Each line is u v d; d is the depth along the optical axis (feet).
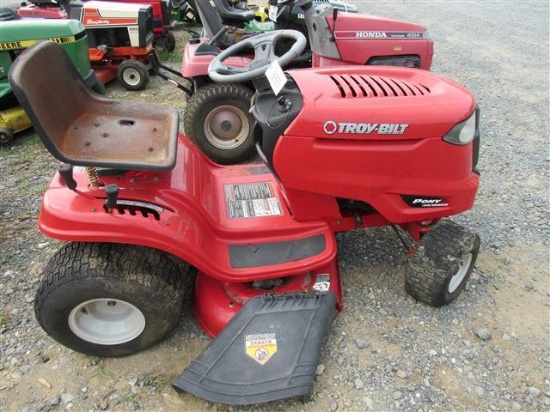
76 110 6.68
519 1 36.24
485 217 10.35
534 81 19.24
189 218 6.53
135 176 6.36
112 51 18.19
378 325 7.47
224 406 6.22
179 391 6.32
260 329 6.51
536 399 6.40
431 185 6.92
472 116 6.68
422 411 6.22
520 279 8.57
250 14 14.42
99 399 6.31
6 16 15.33
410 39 12.47
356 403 6.30
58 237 5.90
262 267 6.82
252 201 7.84
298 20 14.01
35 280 8.18
